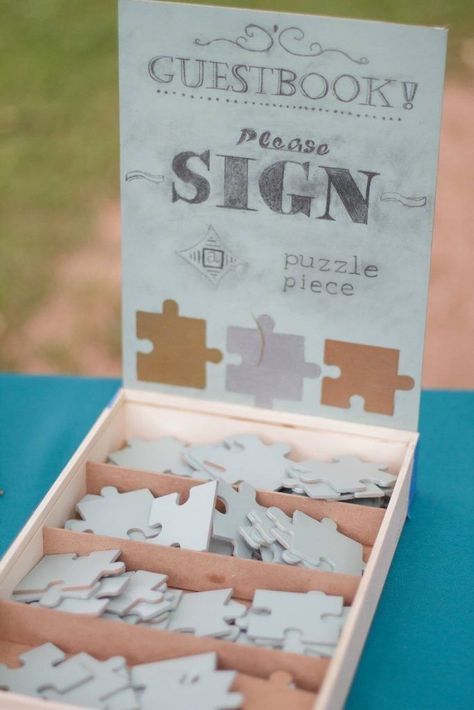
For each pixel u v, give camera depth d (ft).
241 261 5.53
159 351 5.71
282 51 5.24
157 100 5.40
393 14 10.36
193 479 5.40
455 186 9.06
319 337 5.57
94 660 4.89
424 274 5.40
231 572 5.12
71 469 5.37
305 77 5.26
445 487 5.63
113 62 10.21
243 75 5.31
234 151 5.40
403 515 5.42
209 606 5.07
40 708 4.66
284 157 5.37
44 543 5.22
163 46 5.32
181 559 5.14
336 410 5.65
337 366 5.59
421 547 5.39
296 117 5.31
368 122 5.26
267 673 4.86
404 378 5.54
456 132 9.30
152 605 5.03
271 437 5.69
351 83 5.23
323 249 5.45
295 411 5.69
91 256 9.07
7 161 9.63
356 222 5.39
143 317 5.68
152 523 5.28
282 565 5.08
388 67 5.18
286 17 5.20
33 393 6.00
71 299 8.83
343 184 5.35
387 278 5.43
